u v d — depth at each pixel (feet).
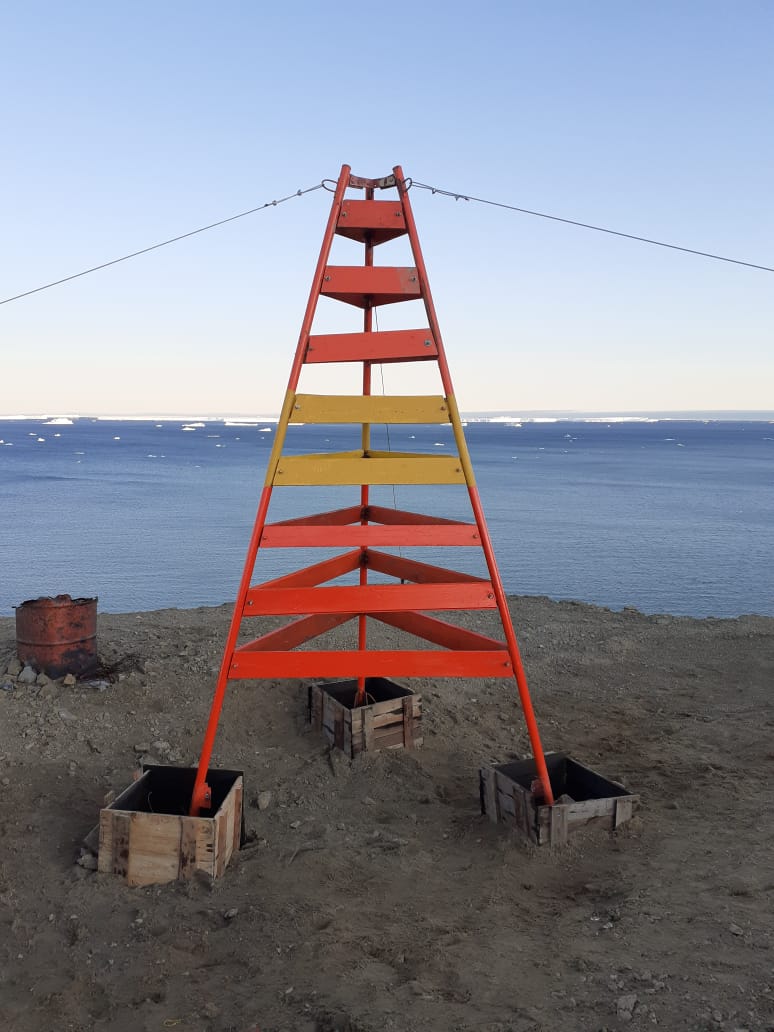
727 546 119.44
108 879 13.87
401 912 12.89
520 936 12.03
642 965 10.79
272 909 12.85
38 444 583.17
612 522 152.05
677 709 23.73
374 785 18.11
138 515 161.38
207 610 36.24
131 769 18.42
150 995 10.89
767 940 11.13
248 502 188.96
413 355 15.60
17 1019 10.41
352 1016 9.87
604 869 14.20
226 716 21.30
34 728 19.77
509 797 15.65
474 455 451.53
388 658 15.17
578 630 32.68
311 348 15.47
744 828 15.38
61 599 23.13
